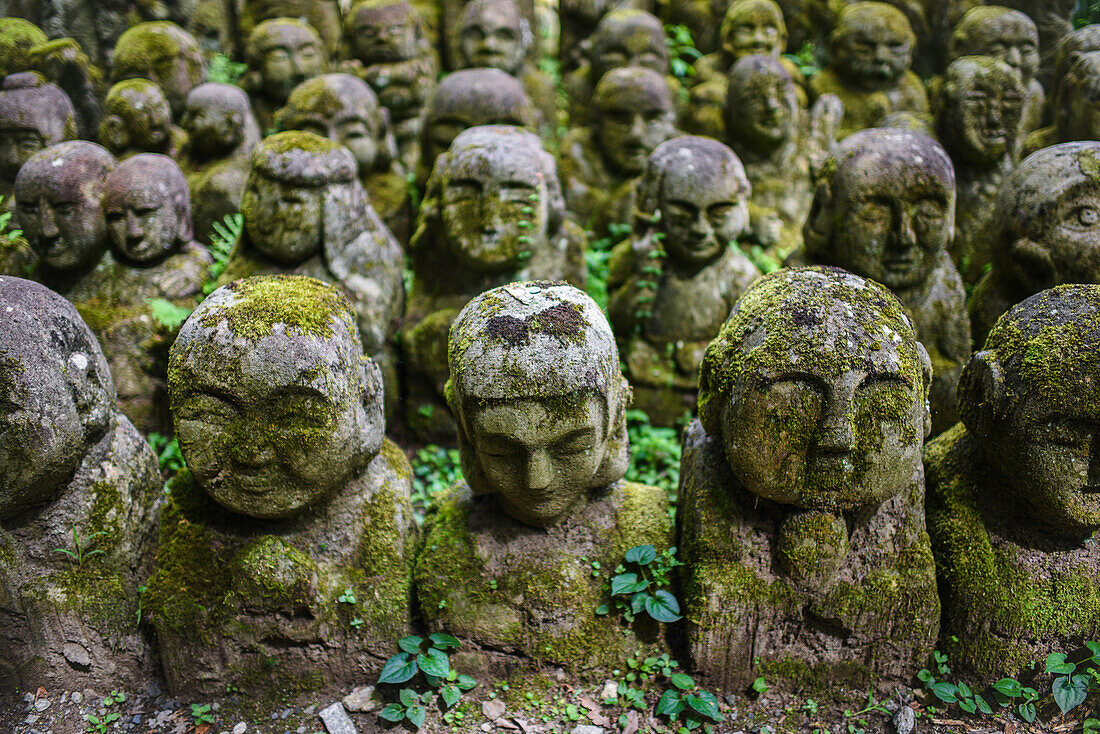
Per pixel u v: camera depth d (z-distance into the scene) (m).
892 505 3.12
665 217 4.90
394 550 3.21
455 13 9.23
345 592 3.10
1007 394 2.96
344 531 3.16
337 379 2.90
